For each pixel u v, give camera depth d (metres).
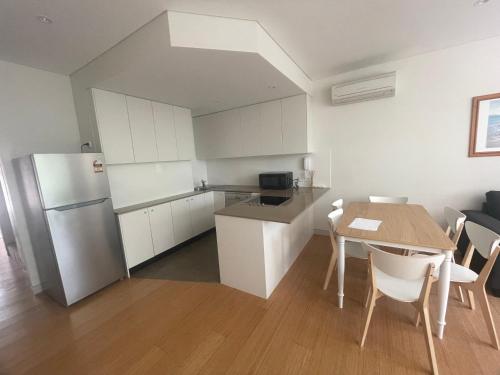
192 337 1.72
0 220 3.74
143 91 2.69
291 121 3.27
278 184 3.54
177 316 1.96
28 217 2.29
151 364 1.51
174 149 3.47
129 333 1.80
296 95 3.18
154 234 2.98
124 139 2.80
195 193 3.74
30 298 2.35
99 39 1.97
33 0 1.45
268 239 2.12
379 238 1.62
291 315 1.89
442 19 1.94
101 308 2.13
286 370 1.42
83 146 2.78
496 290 1.92
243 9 1.67
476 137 2.51
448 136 2.65
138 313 2.03
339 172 3.33
